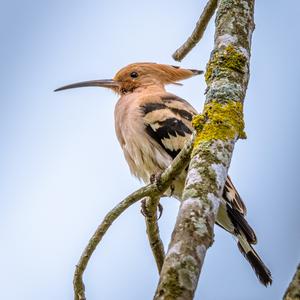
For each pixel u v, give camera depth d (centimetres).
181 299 502
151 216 978
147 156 1293
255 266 1059
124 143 1350
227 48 804
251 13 852
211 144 687
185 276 519
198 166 658
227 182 1152
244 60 795
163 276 519
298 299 494
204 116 733
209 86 772
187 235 562
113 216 902
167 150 1277
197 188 627
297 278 502
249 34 834
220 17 845
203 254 549
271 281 1038
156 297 506
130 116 1316
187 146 815
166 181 884
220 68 786
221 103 743
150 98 1341
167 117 1289
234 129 712
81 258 905
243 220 1119
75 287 918
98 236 902
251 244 1097
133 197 906
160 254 1024
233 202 1134
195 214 590
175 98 1355
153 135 1286
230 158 684
